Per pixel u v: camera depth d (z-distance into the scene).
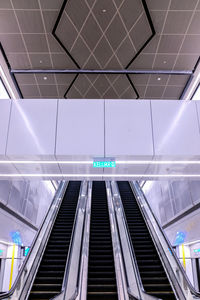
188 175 6.67
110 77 9.02
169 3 6.47
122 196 12.13
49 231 8.02
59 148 5.43
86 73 8.80
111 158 5.60
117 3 6.40
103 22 6.92
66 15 6.72
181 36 7.39
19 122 5.63
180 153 5.48
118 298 5.08
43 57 8.19
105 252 7.05
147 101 5.95
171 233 11.77
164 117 5.79
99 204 11.02
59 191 12.20
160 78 9.11
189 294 4.95
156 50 7.89
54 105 5.82
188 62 8.37
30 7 6.59
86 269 5.86
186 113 5.84
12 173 6.46
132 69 8.65
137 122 5.71
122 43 7.58
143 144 5.53
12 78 9.09
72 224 8.88
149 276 5.96
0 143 5.44
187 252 10.25
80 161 5.73
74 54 8.02
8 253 9.43
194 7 6.56
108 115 5.75
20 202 10.17
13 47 7.84
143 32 7.23
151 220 8.82
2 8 6.64
